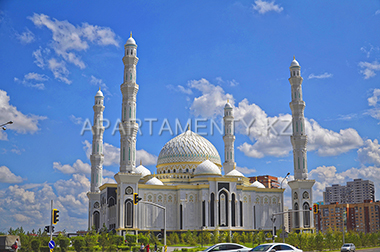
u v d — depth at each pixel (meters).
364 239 115.88
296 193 127.50
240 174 138.00
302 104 130.38
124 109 117.88
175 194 123.19
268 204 132.38
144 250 82.06
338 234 113.25
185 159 137.88
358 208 187.75
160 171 141.75
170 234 113.31
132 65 119.81
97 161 140.00
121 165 115.44
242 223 124.06
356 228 186.75
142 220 118.62
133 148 116.50
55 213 59.09
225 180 123.38
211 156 140.62
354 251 92.56
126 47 120.38
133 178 114.31
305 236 98.38
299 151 128.62
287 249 55.31
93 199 137.00
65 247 82.06
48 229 58.75
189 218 121.00
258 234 113.25
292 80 132.38
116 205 116.69
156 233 119.31
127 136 116.00
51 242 58.25
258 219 130.38
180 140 142.38
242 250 58.84
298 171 128.12
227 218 121.31
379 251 92.62
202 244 105.25
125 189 113.81
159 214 120.81
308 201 126.06
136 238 103.31
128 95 118.00
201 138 145.00
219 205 121.69
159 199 121.75
